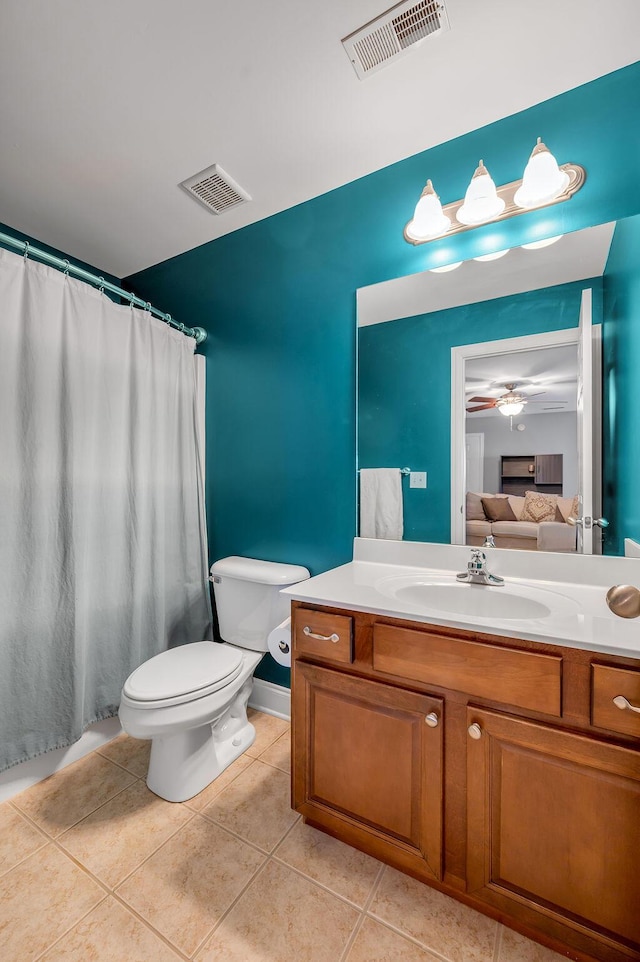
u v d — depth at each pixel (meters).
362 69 1.21
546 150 1.17
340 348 1.73
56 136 1.45
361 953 0.94
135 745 1.72
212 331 2.12
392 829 1.08
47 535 1.51
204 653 1.61
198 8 1.06
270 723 1.86
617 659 0.82
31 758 1.46
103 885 1.10
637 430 1.24
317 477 1.79
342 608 1.14
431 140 1.47
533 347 1.38
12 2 1.04
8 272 1.42
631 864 0.81
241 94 1.29
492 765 0.94
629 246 1.24
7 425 1.41
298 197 1.77
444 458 1.52
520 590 1.25
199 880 1.12
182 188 1.72
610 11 1.05
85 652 1.65
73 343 1.59
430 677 1.00
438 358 1.53
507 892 0.94
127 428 1.80
